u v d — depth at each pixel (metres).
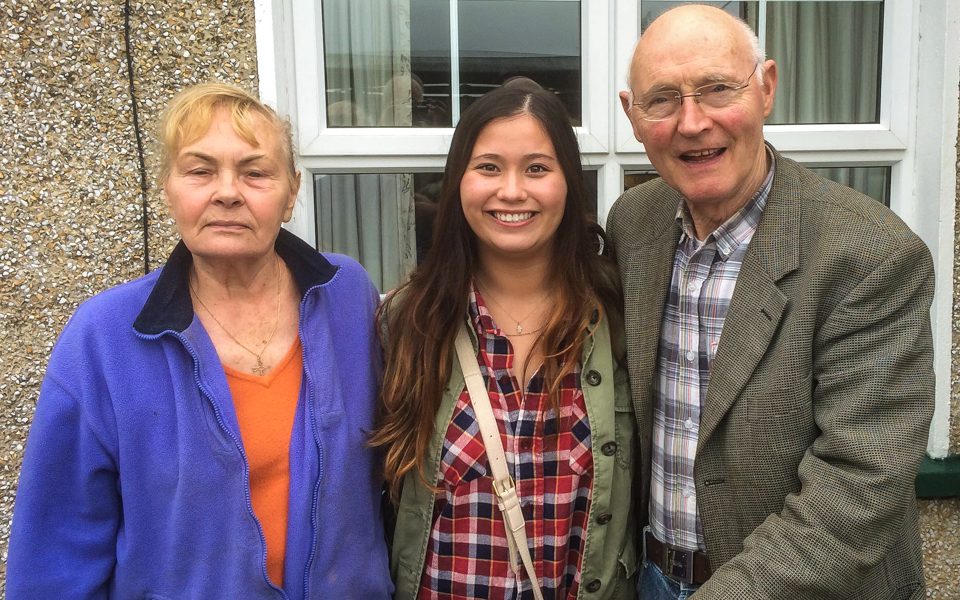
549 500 1.32
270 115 1.12
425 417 1.30
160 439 1.07
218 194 1.04
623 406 1.39
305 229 1.95
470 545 1.32
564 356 1.32
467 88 2.03
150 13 1.66
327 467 1.15
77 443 1.06
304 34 1.88
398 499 1.39
